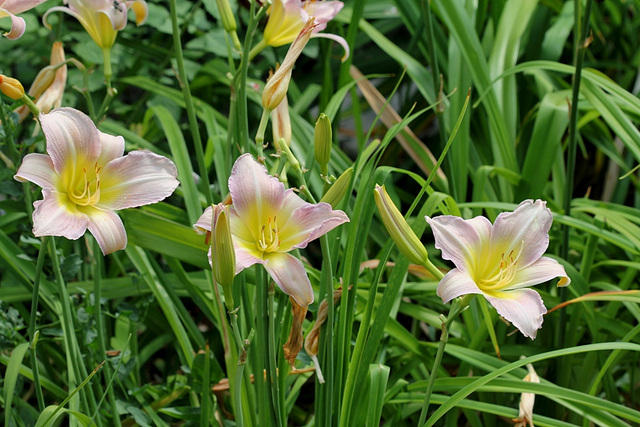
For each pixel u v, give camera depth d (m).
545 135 1.73
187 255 1.58
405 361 1.70
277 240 1.28
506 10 1.94
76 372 1.45
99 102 2.06
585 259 1.68
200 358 1.53
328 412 1.39
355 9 1.82
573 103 1.59
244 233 1.29
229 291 1.27
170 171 1.33
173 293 1.64
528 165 1.73
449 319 1.31
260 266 1.35
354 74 1.88
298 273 1.27
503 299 1.29
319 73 2.35
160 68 2.09
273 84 1.32
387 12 2.29
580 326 1.75
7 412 1.45
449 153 1.70
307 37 1.31
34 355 1.42
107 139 1.32
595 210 1.69
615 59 2.28
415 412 1.68
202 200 1.79
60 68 1.47
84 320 1.53
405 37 2.51
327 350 1.36
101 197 1.32
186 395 1.66
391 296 1.46
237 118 1.49
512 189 1.85
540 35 2.11
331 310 1.34
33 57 2.05
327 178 1.34
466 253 1.29
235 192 1.28
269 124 2.11
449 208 1.58
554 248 1.79
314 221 1.28
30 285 1.58
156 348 1.74
